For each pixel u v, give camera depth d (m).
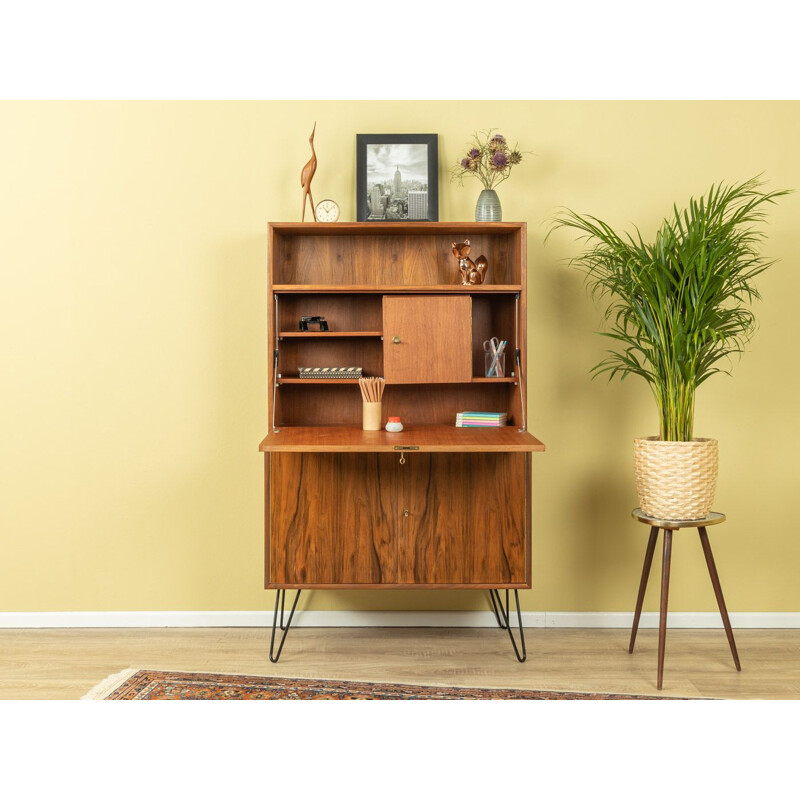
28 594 3.79
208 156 3.72
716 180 3.73
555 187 3.74
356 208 3.73
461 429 3.53
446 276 3.72
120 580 3.80
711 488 3.27
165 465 3.78
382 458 3.42
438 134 3.73
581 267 3.75
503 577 3.42
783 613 3.81
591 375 3.78
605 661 3.40
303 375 3.55
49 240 3.72
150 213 3.73
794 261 3.74
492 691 3.09
